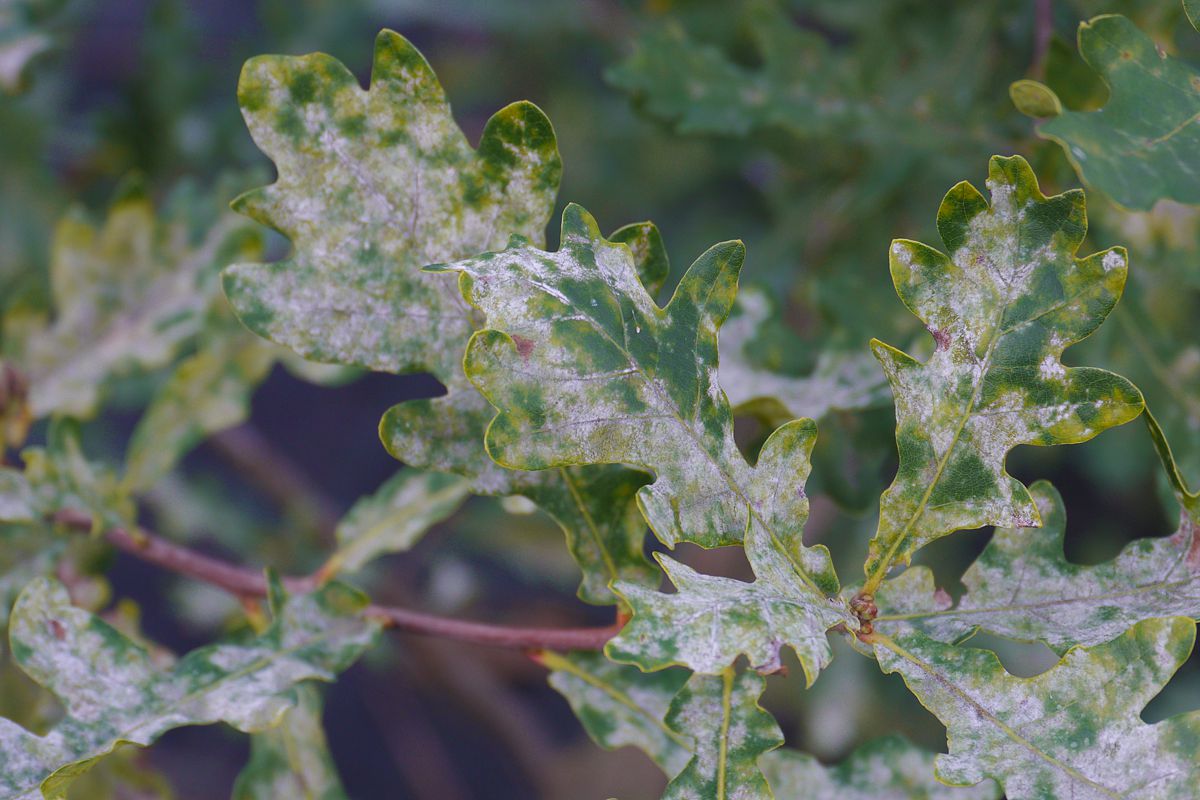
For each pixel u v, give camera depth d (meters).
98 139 1.41
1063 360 0.92
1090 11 0.90
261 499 1.97
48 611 0.81
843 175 1.11
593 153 1.55
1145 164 0.78
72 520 0.90
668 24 0.99
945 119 0.98
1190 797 0.77
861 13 1.00
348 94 0.80
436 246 0.81
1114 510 1.70
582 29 1.57
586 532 0.82
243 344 0.93
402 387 2.27
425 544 1.60
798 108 0.98
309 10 1.51
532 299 0.77
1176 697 1.52
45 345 0.94
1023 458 1.49
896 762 0.83
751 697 0.78
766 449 0.78
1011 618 0.79
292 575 1.48
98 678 0.81
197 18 1.77
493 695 1.61
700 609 0.75
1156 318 0.94
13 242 1.22
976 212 0.78
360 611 0.84
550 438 0.77
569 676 0.83
